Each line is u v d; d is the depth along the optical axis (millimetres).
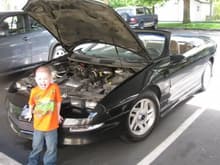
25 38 7109
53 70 4602
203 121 4703
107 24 3957
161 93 4340
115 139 4133
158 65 4324
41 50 7551
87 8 3715
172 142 4086
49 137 3307
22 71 7207
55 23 4555
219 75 7098
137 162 3646
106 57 4848
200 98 5664
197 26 19562
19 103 3873
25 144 4066
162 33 4801
